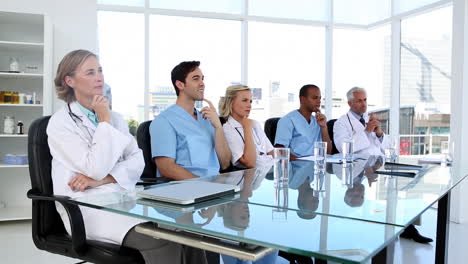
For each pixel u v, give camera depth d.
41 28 3.54
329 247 0.67
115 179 1.52
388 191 1.22
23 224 3.22
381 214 0.91
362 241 0.70
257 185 1.31
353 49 4.68
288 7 4.43
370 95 4.66
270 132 2.99
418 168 1.84
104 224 1.35
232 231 0.76
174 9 4.05
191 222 0.83
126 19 3.98
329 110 4.60
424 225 3.19
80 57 1.56
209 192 1.07
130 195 1.10
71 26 3.56
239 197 1.10
